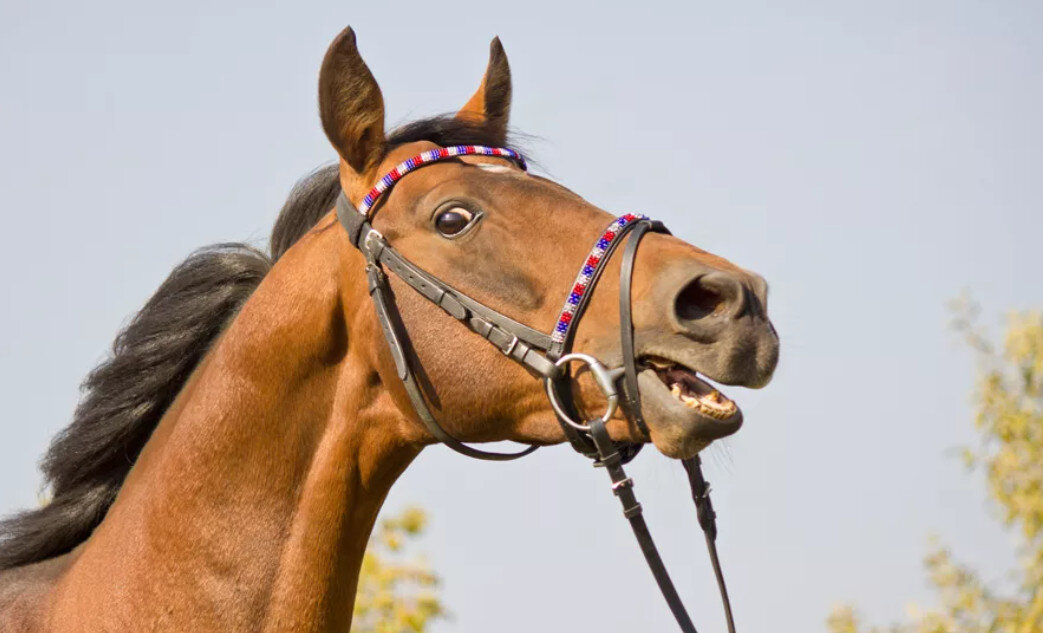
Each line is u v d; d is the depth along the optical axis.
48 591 5.81
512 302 5.30
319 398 5.61
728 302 4.84
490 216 5.43
